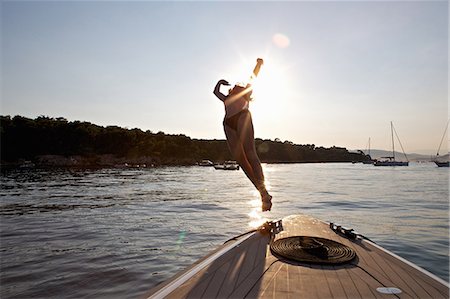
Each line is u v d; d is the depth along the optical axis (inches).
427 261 304.2
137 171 2324.1
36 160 2878.9
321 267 136.3
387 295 111.9
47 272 268.5
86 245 357.1
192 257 316.5
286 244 162.4
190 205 696.4
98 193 913.5
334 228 201.9
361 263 142.4
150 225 474.3
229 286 116.9
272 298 108.3
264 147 5620.1
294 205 700.7
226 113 138.7
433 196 887.1
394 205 701.3
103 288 235.6
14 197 800.9
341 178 1796.3
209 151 4402.1
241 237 180.7
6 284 242.4
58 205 672.4
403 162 3993.6
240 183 1387.8
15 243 364.8
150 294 117.0
